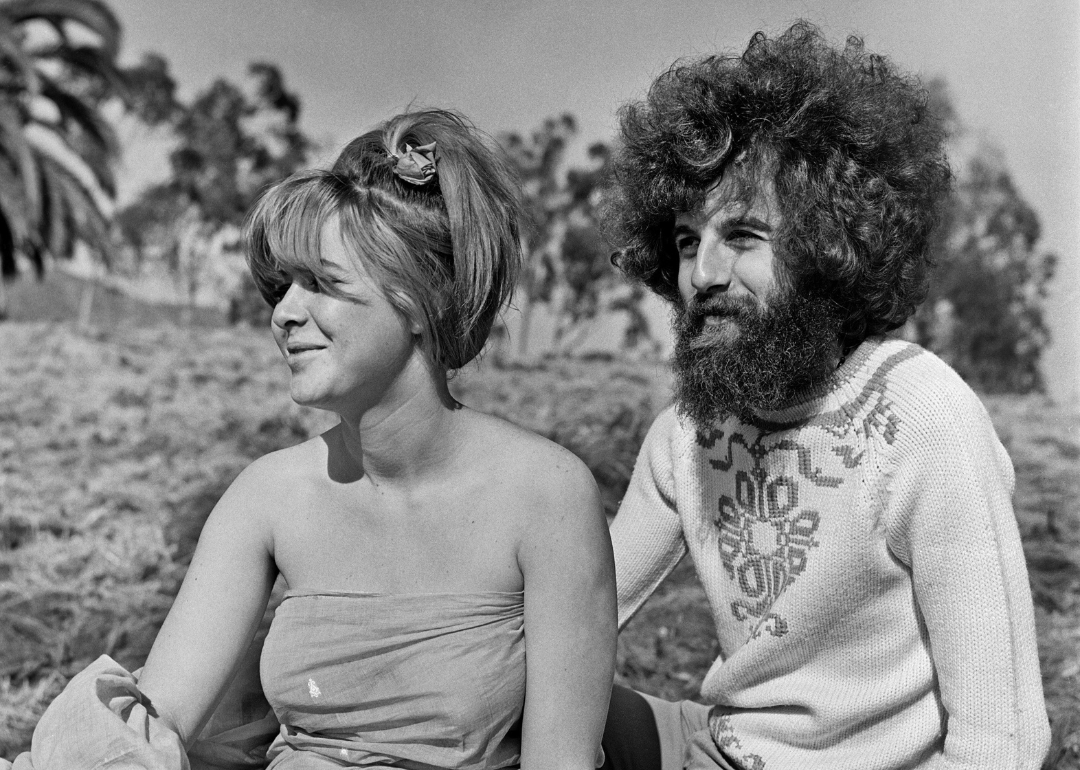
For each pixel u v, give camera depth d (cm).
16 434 797
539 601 203
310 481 212
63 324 1562
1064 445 789
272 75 1944
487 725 203
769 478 220
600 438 655
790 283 209
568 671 202
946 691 206
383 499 206
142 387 1014
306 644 205
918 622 214
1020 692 201
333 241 193
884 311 219
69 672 367
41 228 1933
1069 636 402
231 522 214
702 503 234
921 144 224
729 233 213
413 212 195
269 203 197
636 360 1270
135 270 1933
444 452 204
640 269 236
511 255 207
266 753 229
